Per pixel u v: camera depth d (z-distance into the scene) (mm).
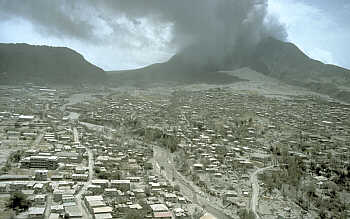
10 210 194500
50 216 192125
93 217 196500
